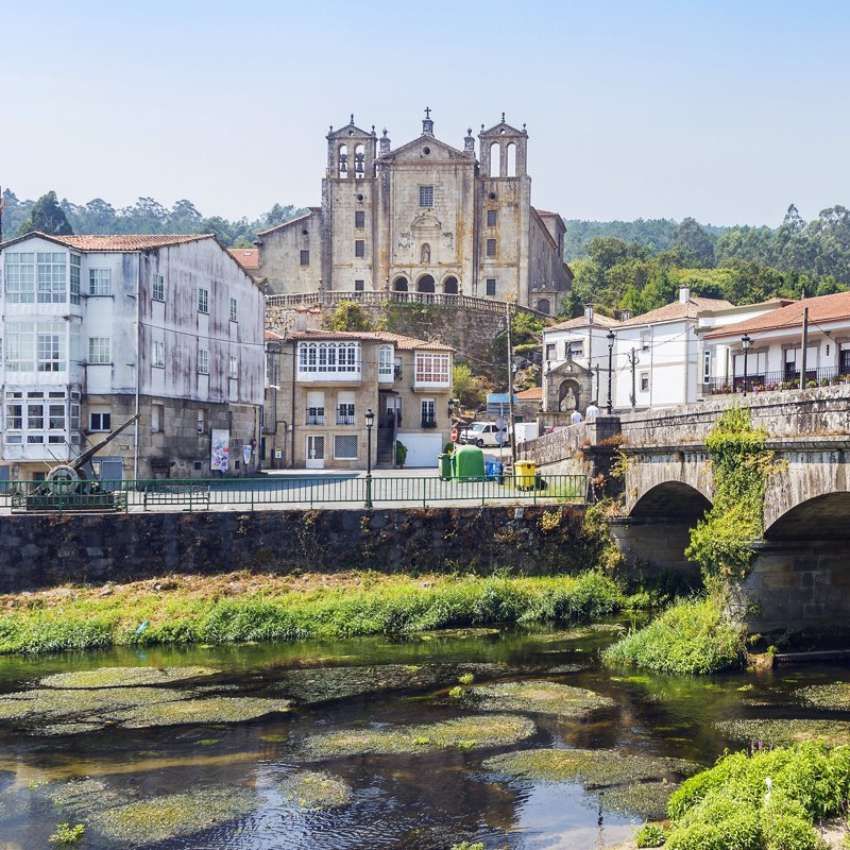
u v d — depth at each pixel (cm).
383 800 2116
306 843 1920
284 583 4091
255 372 7225
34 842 1941
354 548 4250
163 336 5878
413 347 8144
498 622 3919
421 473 7025
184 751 2425
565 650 3434
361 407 7738
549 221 13800
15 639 3550
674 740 2438
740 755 2016
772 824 1628
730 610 3206
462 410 10031
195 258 6284
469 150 12512
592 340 9138
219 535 4150
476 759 2344
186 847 1914
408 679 3067
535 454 5284
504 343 11281
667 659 3142
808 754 1911
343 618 3788
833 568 3203
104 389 5556
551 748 2406
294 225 12556
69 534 4025
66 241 5719
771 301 7200
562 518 4366
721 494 3278
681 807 1911
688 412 3638
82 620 3662
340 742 2475
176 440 6031
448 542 4306
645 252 18588
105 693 2920
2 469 5547
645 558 4322
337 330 10938
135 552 4075
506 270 12300
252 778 2250
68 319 5466
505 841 1906
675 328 8262
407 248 12294
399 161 12288
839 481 2675
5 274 5488
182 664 3291
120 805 2105
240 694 2914
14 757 2392
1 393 5484
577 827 1959
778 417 3011
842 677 2961
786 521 3023
